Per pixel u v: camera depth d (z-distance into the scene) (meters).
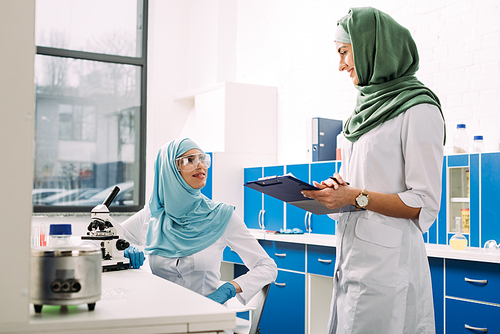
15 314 0.86
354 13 1.67
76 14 4.80
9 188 0.86
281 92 4.31
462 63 2.88
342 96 3.72
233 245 1.91
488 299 2.10
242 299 1.74
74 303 0.94
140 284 1.38
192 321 0.96
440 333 2.28
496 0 2.72
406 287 1.51
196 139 4.55
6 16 0.87
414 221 1.55
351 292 1.57
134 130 4.98
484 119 2.75
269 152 4.30
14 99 0.87
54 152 4.65
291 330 3.18
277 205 3.72
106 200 1.80
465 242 2.32
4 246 0.85
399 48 1.63
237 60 4.85
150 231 1.98
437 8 3.02
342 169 1.79
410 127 1.53
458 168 2.55
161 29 5.00
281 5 4.34
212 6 4.84
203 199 1.95
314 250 3.03
